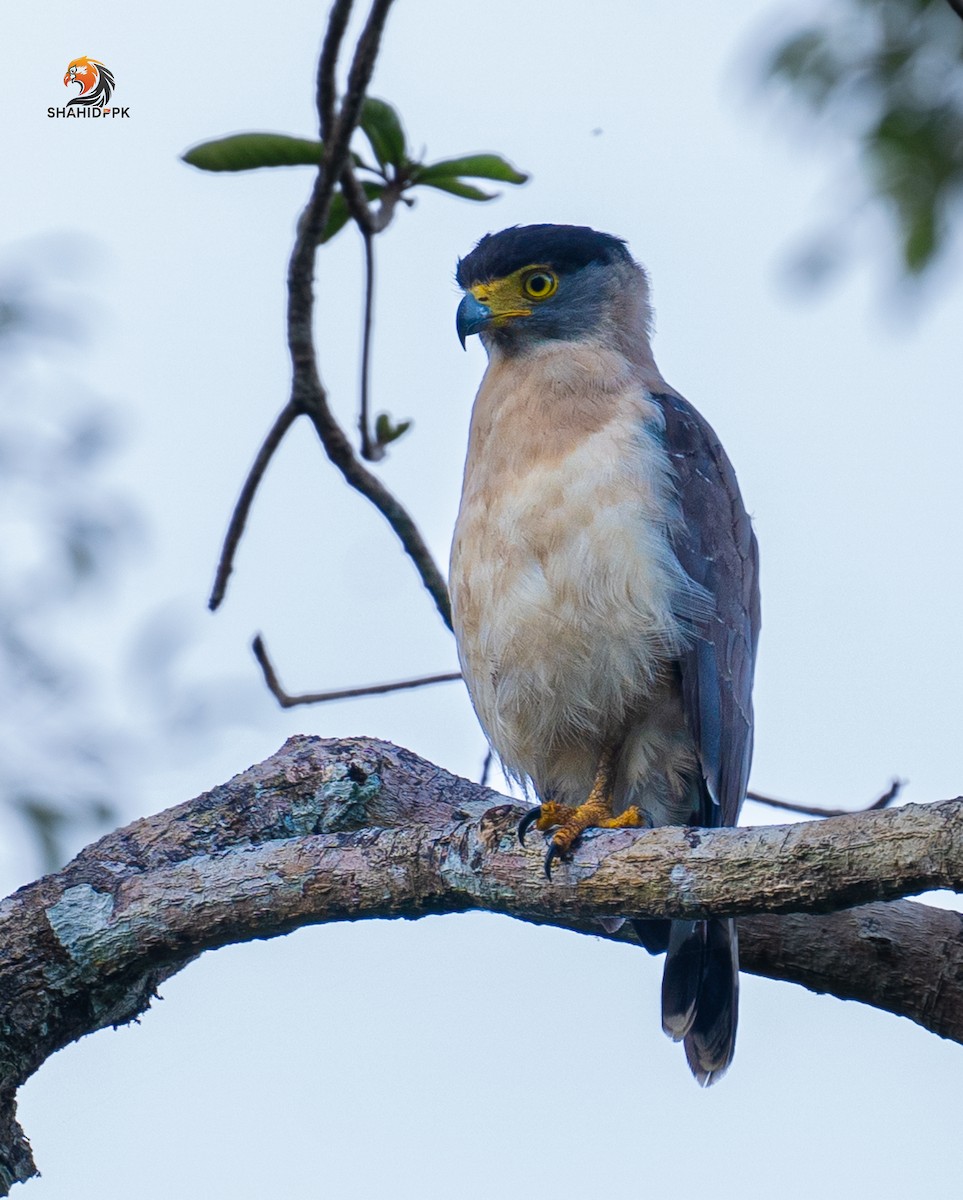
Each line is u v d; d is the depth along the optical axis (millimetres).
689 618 9961
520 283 11469
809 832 6980
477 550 10133
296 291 8867
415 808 9922
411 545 10242
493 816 8375
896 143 12211
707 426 11078
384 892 8422
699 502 10391
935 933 8664
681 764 10234
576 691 10016
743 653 10492
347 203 8820
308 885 8500
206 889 8594
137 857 9266
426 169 9164
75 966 8641
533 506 9938
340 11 7906
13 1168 8539
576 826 8062
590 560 9805
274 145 8953
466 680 10609
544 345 11383
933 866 6566
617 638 9844
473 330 11500
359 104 8156
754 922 8969
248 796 9734
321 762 9930
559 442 10164
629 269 11930
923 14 12031
